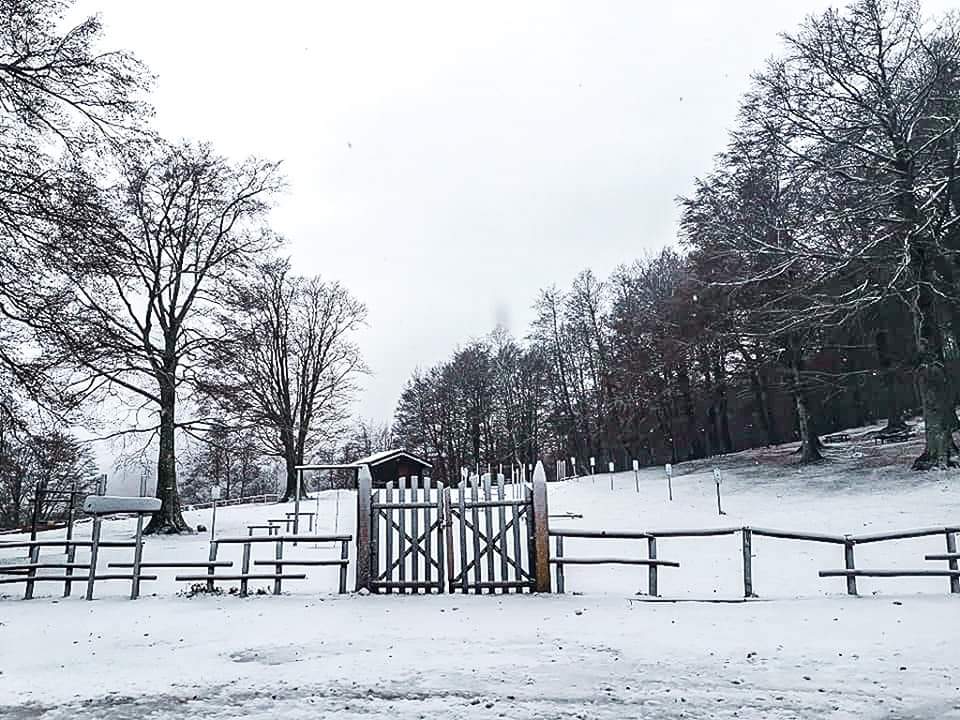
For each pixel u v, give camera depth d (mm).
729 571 15430
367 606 11336
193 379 30781
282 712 6281
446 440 72812
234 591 13117
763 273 33250
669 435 54281
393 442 77625
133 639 9430
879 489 27078
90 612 11555
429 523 12734
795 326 31859
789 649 8141
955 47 29234
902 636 8617
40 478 30594
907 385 39438
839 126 30531
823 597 11570
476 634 9180
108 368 28281
